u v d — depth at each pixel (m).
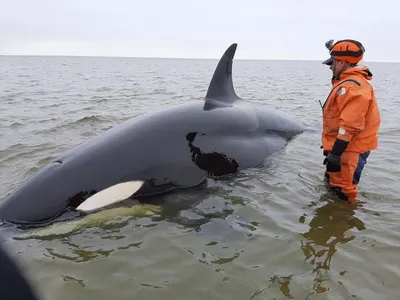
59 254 4.69
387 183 7.11
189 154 6.62
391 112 15.70
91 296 4.01
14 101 18.16
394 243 5.02
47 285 4.14
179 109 7.29
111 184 5.80
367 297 3.99
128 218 5.57
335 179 6.52
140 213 5.71
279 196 6.37
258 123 8.43
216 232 5.25
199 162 6.68
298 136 9.83
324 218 5.69
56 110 15.16
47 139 9.90
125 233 5.20
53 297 3.97
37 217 5.24
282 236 5.17
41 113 14.31
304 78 45.81
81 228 5.26
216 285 4.19
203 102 7.85
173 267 4.50
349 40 6.24
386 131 11.60
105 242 4.98
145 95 21.61
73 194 5.52
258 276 4.34
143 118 6.94
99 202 5.64
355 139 6.18
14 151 8.81
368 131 6.16
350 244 4.99
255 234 5.22
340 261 4.62
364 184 7.02
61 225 5.24
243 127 7.83
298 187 6.75
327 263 4.57
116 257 4.66
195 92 23.56
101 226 5.34
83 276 4.31
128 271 4.41
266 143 8.15
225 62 8.34
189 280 4.27
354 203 6.23
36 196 5.41
